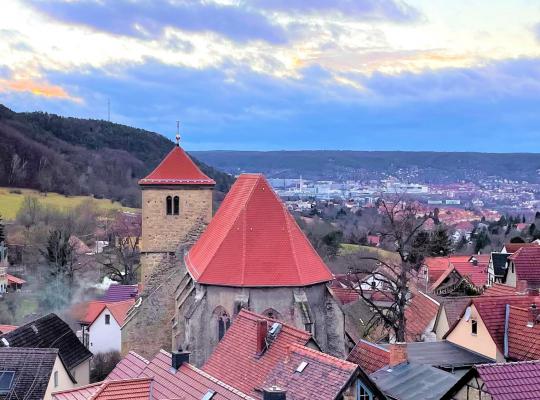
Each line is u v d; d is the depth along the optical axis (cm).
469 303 5775
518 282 7394
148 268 8812
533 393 3475
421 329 7869
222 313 6556
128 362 5125
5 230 18312
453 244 18600
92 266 15950
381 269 10350
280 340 4806
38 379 6297
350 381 3750
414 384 4359
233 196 7456
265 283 6356
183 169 8888
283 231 6650
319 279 6612
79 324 11075
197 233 8794
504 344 5453
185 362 4438
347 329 7562
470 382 3634
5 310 13038
